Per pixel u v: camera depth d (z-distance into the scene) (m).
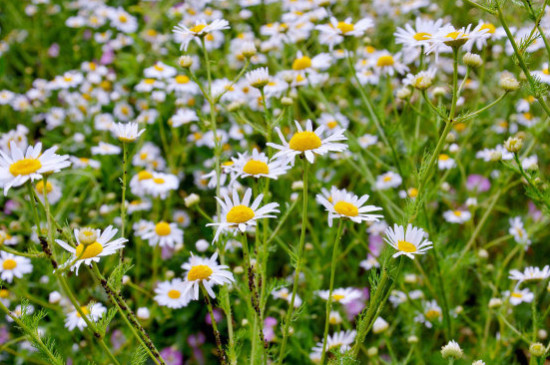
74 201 0.75
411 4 0.98
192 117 0.82
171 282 0.65
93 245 0.43
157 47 1.02
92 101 0.95
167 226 0.67
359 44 0.97
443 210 0.78
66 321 0.59
